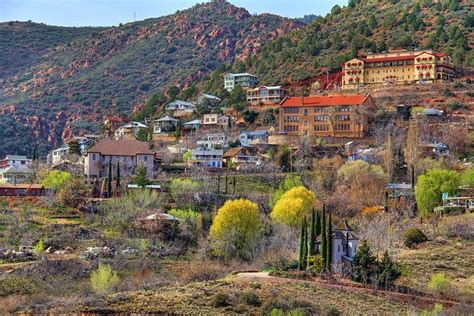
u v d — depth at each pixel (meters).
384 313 164.25
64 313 165.12
